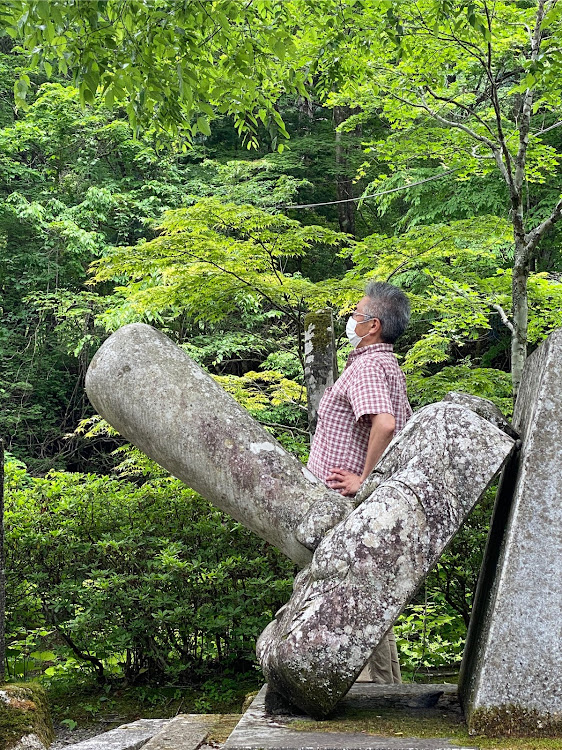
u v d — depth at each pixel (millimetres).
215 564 4930
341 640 1977
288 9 5836
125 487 5637
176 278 6160
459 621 5418
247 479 2492
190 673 5074
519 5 7648
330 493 2480
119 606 4871
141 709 4598
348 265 14805
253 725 2033
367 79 6824
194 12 4320
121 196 13906
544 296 6914
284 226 6469
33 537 5016
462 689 2307
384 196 10930
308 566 2273
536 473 1937
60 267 14273
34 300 14750
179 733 2441
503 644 1884
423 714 2170
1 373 14758
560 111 7371
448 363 11773
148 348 2672
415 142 7395
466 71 7215
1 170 14336
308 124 16516
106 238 14750
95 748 2740
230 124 16484
